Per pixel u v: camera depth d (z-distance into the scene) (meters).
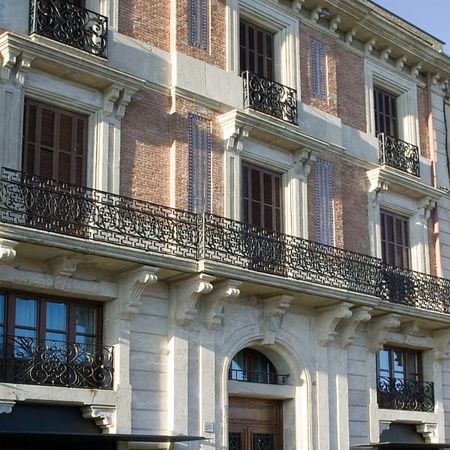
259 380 21.27
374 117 25.94
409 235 26.08
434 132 27.86
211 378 19.23
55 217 16.88
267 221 21.72
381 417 23.17
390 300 23.20
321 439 21.30
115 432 17.47
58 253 16.84
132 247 17.56
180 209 19.38
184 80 20.39
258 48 22.91
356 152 24.70
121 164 18.92
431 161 27.48
